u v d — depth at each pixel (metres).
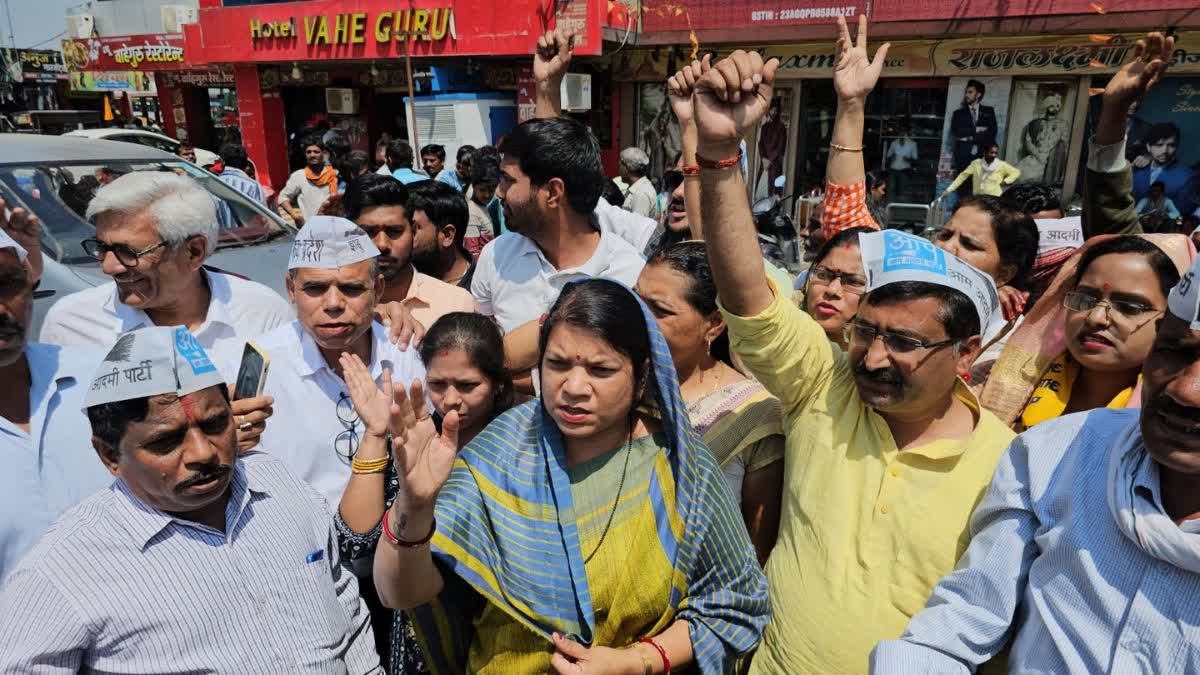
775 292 1.81
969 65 9.45
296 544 1.78
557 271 2.90
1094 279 1.96
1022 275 2.67
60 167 4.27
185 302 2.53
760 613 1.65
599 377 1.52
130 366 1.52
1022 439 1.53
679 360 2.13
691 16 10.25
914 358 1.59
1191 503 1.24
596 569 1.56
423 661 1.89
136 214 2.27
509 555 1.58
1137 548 1.29
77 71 18.61
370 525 1.87
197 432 1.55
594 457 1.65
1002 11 8.59
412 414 1.44
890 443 1.73
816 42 9.98
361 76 13.48
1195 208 8.88
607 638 1.57
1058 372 2.16
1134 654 1.27
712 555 1.60
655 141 11.63
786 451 1.94
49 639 1.47
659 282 2.06
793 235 7.71
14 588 1.50
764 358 1.82
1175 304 1.19
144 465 1.52
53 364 2.02
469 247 5.70
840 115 2.93
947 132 9.90
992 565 1.47
